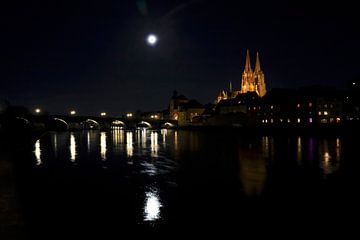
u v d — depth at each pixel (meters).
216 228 22.69
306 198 30.41
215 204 28.53
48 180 39.56
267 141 97.75
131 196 31.48
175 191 33.59
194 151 74.38
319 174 42.81
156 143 100.25
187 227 22.94
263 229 22.50
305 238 21.09
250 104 176.38
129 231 22.14
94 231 22.17
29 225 23.08
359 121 122.50
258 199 30.30
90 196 31.39
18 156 64.56
